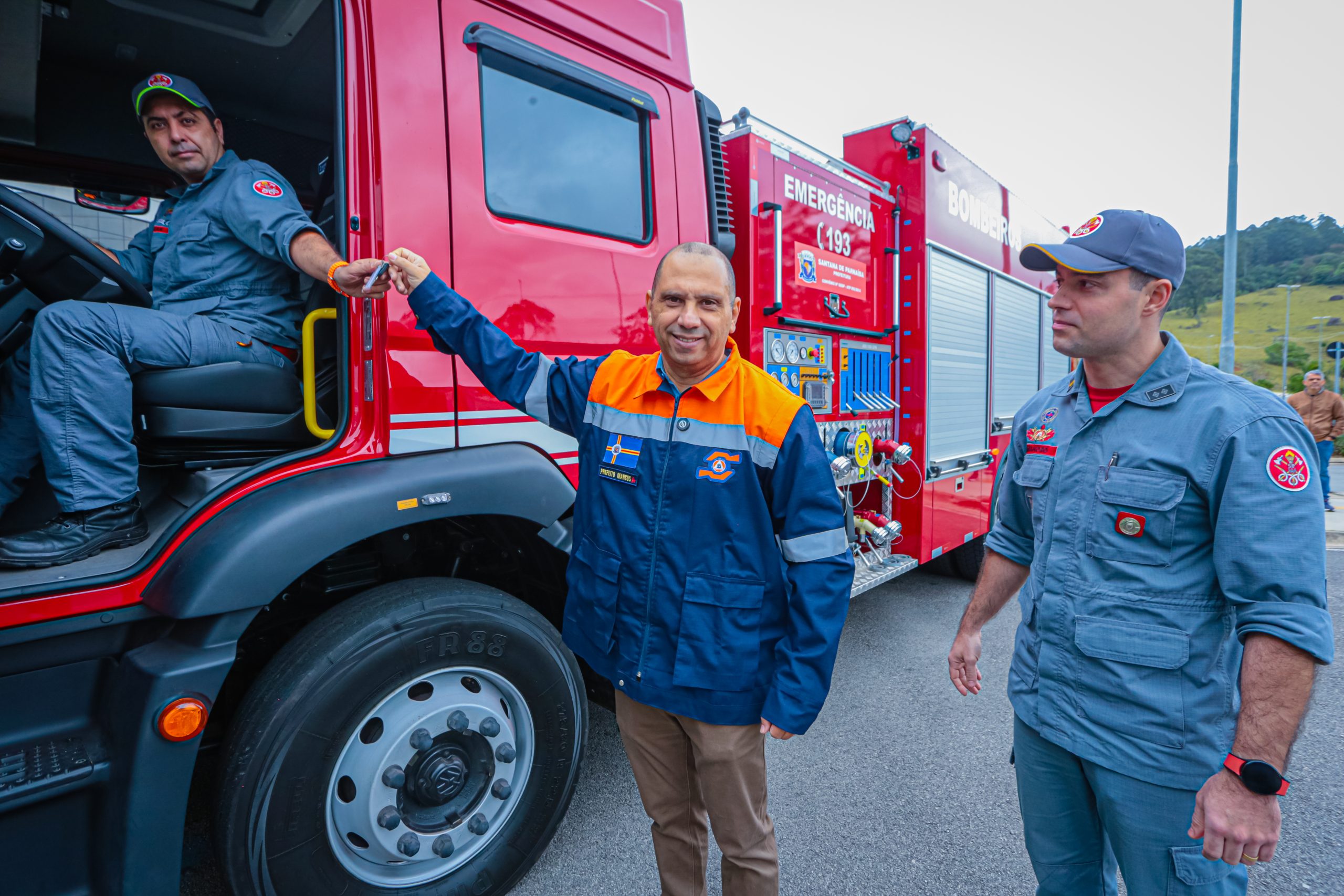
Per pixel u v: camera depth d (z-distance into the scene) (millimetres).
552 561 2143
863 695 3430
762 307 3029
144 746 1377
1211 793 1110
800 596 1388
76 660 1428
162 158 1983
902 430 4113
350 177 1716
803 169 3271
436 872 1822
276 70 2639
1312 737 3055
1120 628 1266
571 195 2162
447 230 1847
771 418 1402
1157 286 1264
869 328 3801
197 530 1516
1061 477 1401
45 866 1353
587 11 2215
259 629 1831
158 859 1395
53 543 1479
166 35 2430
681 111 2541
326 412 2016
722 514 1411
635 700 1491
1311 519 1104
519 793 1947
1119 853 1302
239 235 1818
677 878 1701
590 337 2184
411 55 1800
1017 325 5453
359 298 1663
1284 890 2107
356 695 1617
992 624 4504
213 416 1740
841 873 2170
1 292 1653
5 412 1686
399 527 1890
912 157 3986
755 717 1450
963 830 2391
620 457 1492
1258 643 1093
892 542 4113
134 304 1790
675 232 2490
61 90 2607
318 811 1604
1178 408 1259
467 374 1897
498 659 1848
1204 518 1217
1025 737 1461
